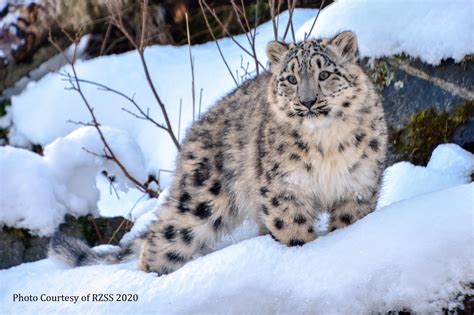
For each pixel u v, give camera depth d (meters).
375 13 12.26
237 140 9.70
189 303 8.34
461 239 7.57
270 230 9.17
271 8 12.98
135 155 13.46
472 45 11.25
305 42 9.03
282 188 8.98
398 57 11.81
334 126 8.78
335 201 9.20
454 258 7.51
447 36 11.46
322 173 8.91
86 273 9.73
